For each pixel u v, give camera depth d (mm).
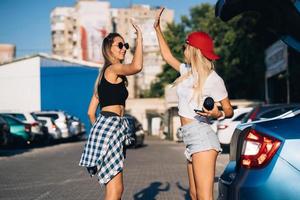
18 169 13945
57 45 110562
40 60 41750
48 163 15789
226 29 40656
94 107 5320
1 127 21000
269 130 4098
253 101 36188
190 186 4906
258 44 35281
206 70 4562
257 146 4102
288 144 3951
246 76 39250
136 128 26047
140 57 4883
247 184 4012
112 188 4945
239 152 4453
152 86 70938
